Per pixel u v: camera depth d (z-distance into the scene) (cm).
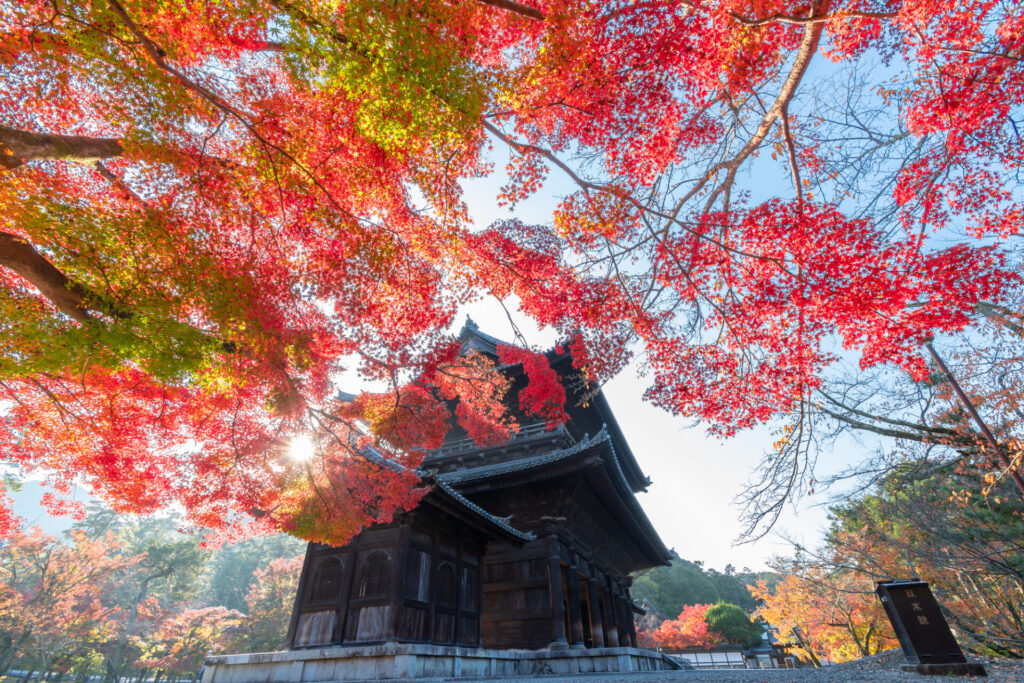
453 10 599
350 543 1269
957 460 1293
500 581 1725
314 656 1061
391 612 1102
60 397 861
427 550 1280
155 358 545
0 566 4138
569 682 1047
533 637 1571
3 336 527
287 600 5388
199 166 575
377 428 934
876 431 1329
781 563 2667
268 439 855
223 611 5050
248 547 8700
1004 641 1546
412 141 653
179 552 5409
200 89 560
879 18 713
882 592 903
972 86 764
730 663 4259
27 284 681
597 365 996
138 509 978
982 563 1532
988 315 1120
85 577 4141
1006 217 840
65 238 545
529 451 2080
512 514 1847
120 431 888
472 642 1373
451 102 613
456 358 1046
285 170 640
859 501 1869
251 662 1118
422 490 1056
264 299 609
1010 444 1140
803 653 3878
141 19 520
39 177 599
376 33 522
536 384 1001
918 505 1616
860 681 746
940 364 1253
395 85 561
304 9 536
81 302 582
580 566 1977
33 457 939
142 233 555
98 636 4178
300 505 947
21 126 600
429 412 962
